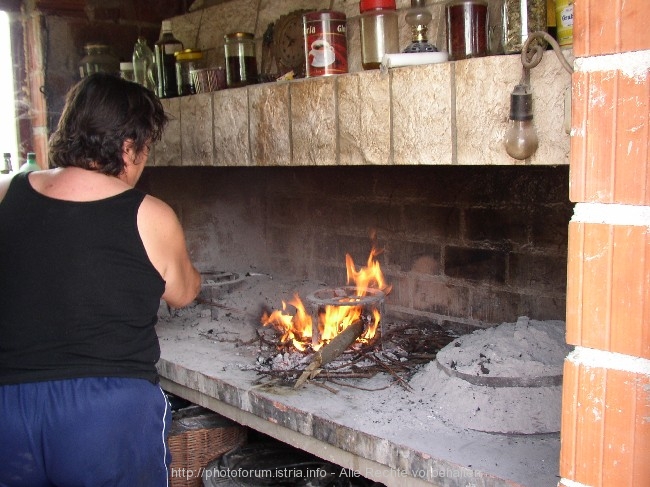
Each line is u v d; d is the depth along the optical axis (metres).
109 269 1.35
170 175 3.14
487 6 1.71
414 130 1.66
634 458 0.98
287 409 1.83
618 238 0.96
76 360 1.34
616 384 0.99
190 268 1.56
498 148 1.49
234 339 2.44
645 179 0.93
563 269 2.14
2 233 1.37
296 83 1.97
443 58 1.67
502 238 2.29
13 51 3.09
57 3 2.97
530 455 1.51
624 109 0.94
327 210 2.88
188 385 2.16
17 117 3.13
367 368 2.06
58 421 1.31
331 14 1.96
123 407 1.35
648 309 0.94
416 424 1.68
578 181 0.99
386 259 2.67
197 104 2.38
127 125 1.43
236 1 2.70
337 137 1.87
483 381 1.70
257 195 3.17
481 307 2.37
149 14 3.21
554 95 1.37
